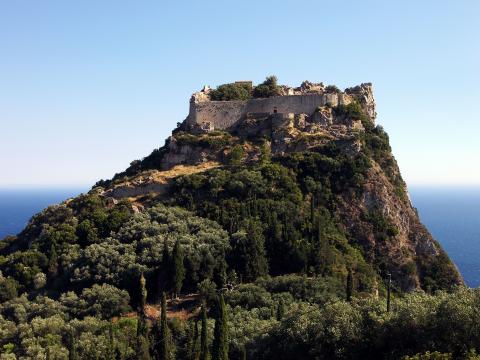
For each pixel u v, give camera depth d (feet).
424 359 199.52
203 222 378.32
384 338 232.53
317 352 240.94
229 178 418.92
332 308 250.57
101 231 392.47
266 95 543.80
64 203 456.86
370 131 488.02
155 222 377.91
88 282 347.15
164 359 271.08
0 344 305.12
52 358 274.77
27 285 369.30
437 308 224.74
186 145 480.64
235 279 339.77
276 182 416.46
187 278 341.82
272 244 363.56
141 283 322.75
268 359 255.09
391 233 407.85
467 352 200.95
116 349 274.36
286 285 323.78
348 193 419.54
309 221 382.63
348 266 362.94
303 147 457.27
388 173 453.17
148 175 457.68
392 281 384.88
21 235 444.14
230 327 286.05
